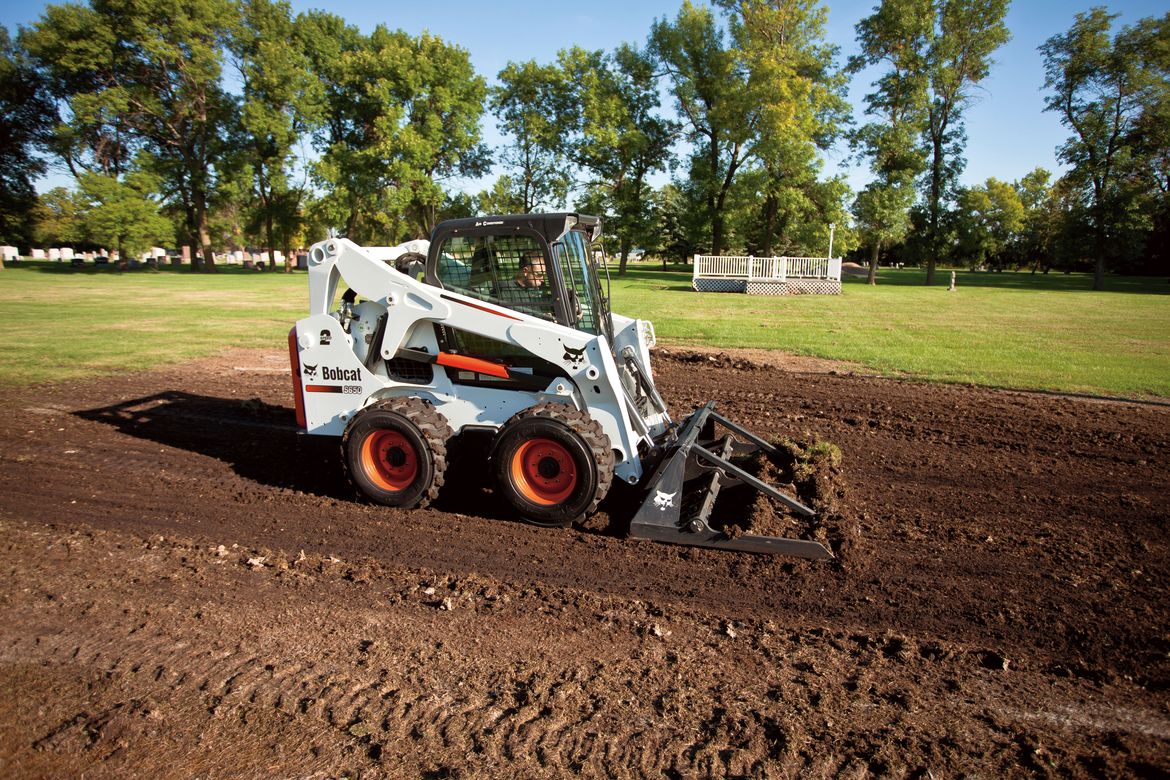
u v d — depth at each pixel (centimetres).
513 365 580
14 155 4953
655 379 1134
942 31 4103
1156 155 3884
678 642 394
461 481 645
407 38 5478
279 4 5041
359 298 615
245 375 1152
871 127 3997
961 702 346
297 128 5150
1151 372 1203
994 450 773
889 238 4181
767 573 476
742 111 4056
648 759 301
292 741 310
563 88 4888
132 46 4512
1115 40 3847
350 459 578
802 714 334
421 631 400
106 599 432
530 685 352
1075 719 334
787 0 4094
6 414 888
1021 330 1781
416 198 5028
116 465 700
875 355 1367
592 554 502
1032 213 8131
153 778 288
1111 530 560
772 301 2753
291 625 405
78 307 2183
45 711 329
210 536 530
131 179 4553
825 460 649
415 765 296
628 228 4941
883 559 500
